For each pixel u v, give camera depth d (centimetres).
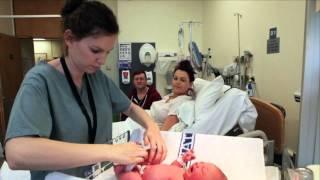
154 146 79
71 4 75
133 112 104
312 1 72
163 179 67
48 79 78
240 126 182
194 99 213
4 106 363
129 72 458
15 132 63
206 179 67
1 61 367
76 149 62
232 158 79
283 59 275
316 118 79
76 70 84
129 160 67
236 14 369
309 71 76
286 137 270
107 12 72
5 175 148
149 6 486
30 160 60
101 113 90
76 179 64
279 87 283
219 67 424
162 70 466
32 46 458
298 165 85
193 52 411
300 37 246
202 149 83
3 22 414
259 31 317
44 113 72
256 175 76
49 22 446
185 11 492
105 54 75
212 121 179
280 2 277
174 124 192
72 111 81
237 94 184
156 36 491
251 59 337
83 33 70
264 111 202
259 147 79
